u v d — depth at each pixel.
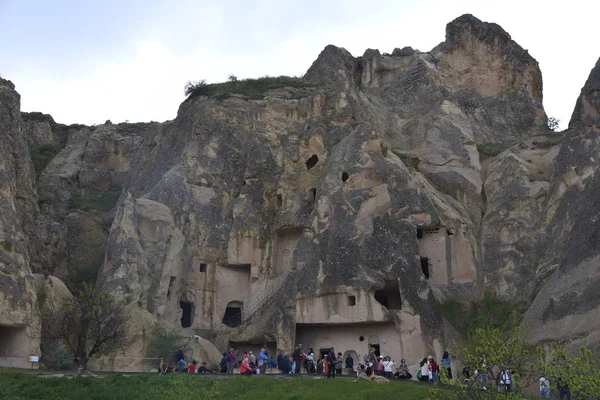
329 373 32.38
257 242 50.94
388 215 44.72
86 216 59.25
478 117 61.62
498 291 44.22
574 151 44.75
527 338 36.00
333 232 44.94
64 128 83.81
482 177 52.28
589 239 37.19
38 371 34.75
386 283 43.06
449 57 65.50
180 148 59.72
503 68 65.62
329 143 52.38
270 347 45.75
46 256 52.66
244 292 51.56
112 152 74.38
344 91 56.03
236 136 56.66
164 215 51.12
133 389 29.56
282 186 51.66
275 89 61.12
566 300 35.53
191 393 28.53
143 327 43.94
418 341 40.47
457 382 20.39
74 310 37.44
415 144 55.84
